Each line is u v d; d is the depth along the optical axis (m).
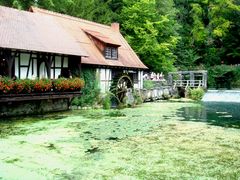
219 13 45.00
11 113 16.81
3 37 15.72
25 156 9.47
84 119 16.47
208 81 42.47
